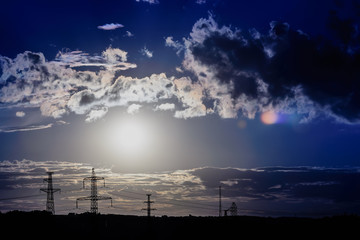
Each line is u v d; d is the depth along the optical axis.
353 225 154.50
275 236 148.25
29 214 157.50
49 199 160.38
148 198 159.25
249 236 150.25
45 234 148.88
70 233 157.62
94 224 151.00
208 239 154.12
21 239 140.00
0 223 147.38
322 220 164.12
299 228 155.12
